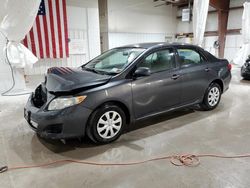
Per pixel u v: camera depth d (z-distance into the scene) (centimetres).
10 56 521
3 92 555
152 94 294
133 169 217
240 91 551
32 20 517
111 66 316
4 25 501
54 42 648
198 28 733
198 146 262
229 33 1140
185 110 396
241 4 1074
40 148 261
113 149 257
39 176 207
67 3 677
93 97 246
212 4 1033
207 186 190
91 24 738
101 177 205
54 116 233
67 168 220
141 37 1240
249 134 295
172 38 1389
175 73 318
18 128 325
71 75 279
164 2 1262
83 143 271
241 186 189
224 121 343
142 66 290
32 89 594
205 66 363
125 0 1130
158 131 307
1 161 233
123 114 277
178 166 221
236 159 232
